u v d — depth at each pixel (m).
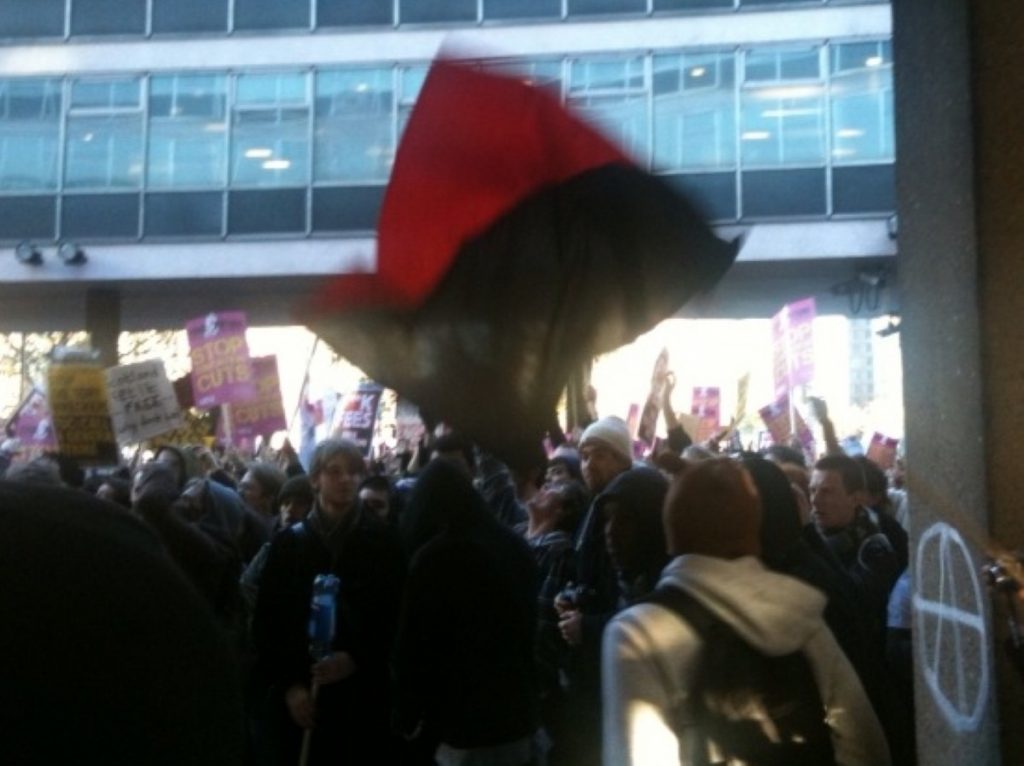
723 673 2.94
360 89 23.77
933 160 3.54
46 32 24.42
